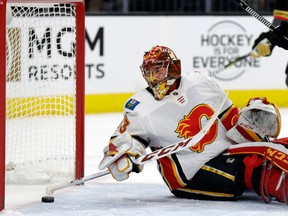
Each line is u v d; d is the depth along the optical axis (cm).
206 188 1067
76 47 1248
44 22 1581
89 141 1794
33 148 1421
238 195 1070
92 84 2250
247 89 2347
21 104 1553
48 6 1317
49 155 1363
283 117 2164
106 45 2256
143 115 1051
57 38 1645
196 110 1061
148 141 1067
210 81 1083
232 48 2342
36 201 1096
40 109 1587
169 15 2298
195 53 2323
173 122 1054
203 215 984
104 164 1020
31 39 1584
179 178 1061
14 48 1559
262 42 1720
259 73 2353
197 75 1083
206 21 2322
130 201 1088
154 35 2291
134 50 2280
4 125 1007
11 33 1550
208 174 1057
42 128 1518
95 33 2242
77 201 1093
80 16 1246
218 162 1059
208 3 2464
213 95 1077
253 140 1064
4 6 998
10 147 1412
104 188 1197
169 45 2306
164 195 1131
